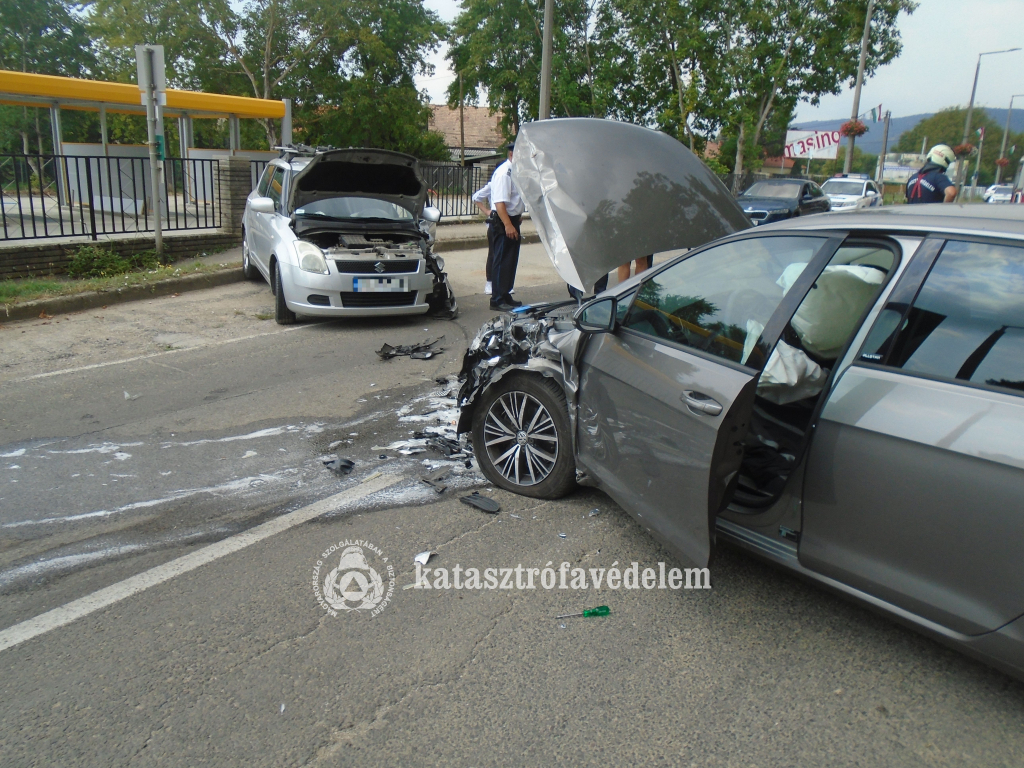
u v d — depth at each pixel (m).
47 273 10.32
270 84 33.00
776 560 2.95
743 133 29.08
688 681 2.72
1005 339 2.35
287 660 2.81
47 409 5.59
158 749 2.38
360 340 7.84
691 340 3.22
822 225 3.02
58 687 2.66
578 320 3.79
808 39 27.83
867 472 2.54
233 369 6.70
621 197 5.05
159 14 30.59
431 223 9.45
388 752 2.38
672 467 2.98
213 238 12.54
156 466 4.62
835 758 2.36
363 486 4.36
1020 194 36.19
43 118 26.69
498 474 4.32
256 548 3.65
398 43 35.12
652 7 27.34
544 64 16.42
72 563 3.50
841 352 2.71
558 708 2.58
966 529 2.30
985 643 2.33
